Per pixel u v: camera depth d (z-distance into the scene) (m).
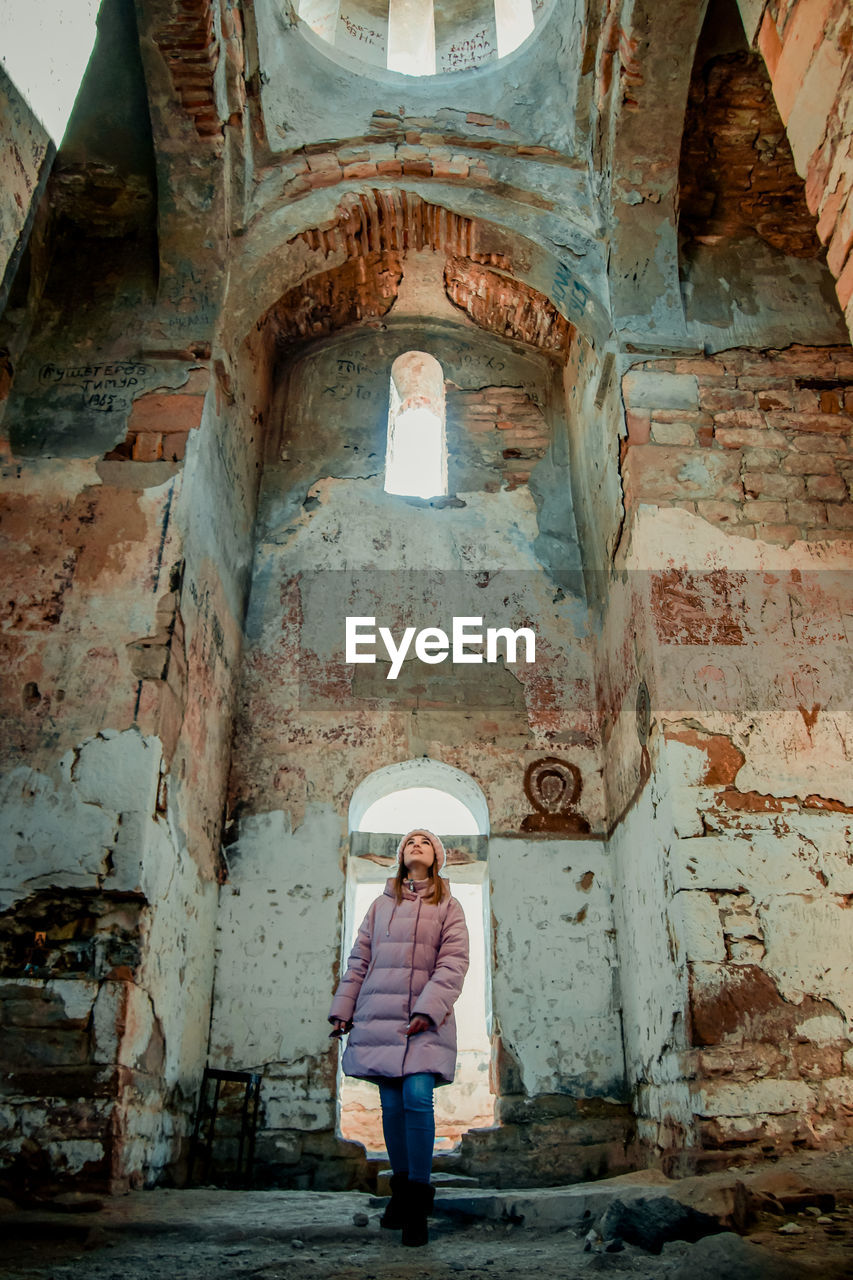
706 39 6.20
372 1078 3.40
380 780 6.95
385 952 3.52
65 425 5.97
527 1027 6.04
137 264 6.66
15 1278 2.82
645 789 5.54
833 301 6.47
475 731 6.95
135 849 4.79
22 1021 4.46
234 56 6.23
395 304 8.53
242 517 7.27
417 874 3.71
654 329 6.30
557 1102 5.83
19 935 4.65
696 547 5.61
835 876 4.79
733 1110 4.30
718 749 5.07
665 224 6.53
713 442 5.94
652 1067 5.25
